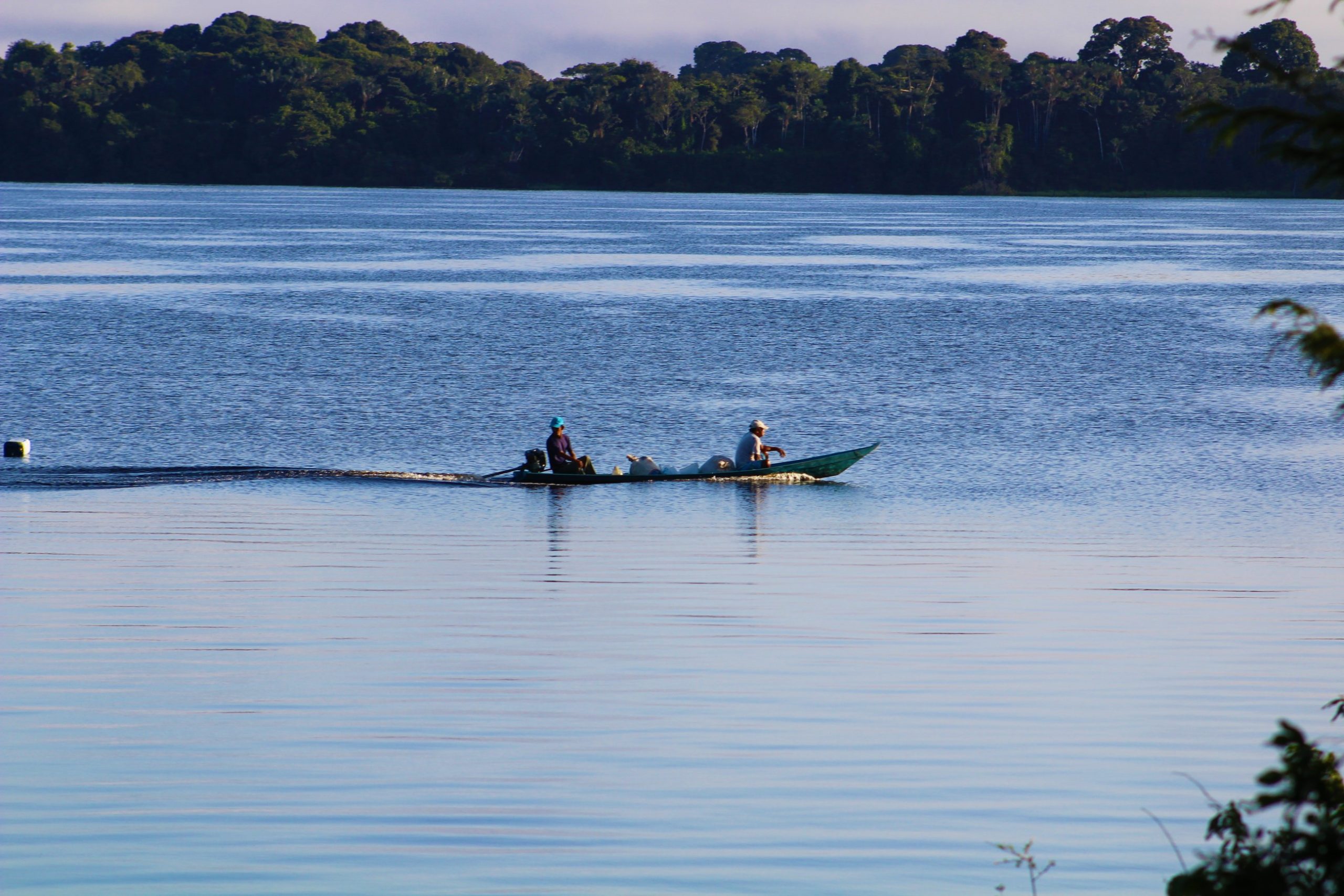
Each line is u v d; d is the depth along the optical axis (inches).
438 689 2276.1
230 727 2087.8
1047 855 1700.3
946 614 2780.5
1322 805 1002.7
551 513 3836.1
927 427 5433.1
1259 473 4527.6
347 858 1672.0
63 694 2225.6
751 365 7052.2
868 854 1699.1
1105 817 1807.3
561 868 1653.5
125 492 4072.3
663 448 5113.2
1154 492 4210.1
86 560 3181.6
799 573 3132.4
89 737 2038.6
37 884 1598.2
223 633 2591.0
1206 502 4065.0
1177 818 1802.4
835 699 2241.6
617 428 5418.3
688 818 1793.8
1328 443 5088.6
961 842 1733.5
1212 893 971.9
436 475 4357.8
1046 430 5374.0
